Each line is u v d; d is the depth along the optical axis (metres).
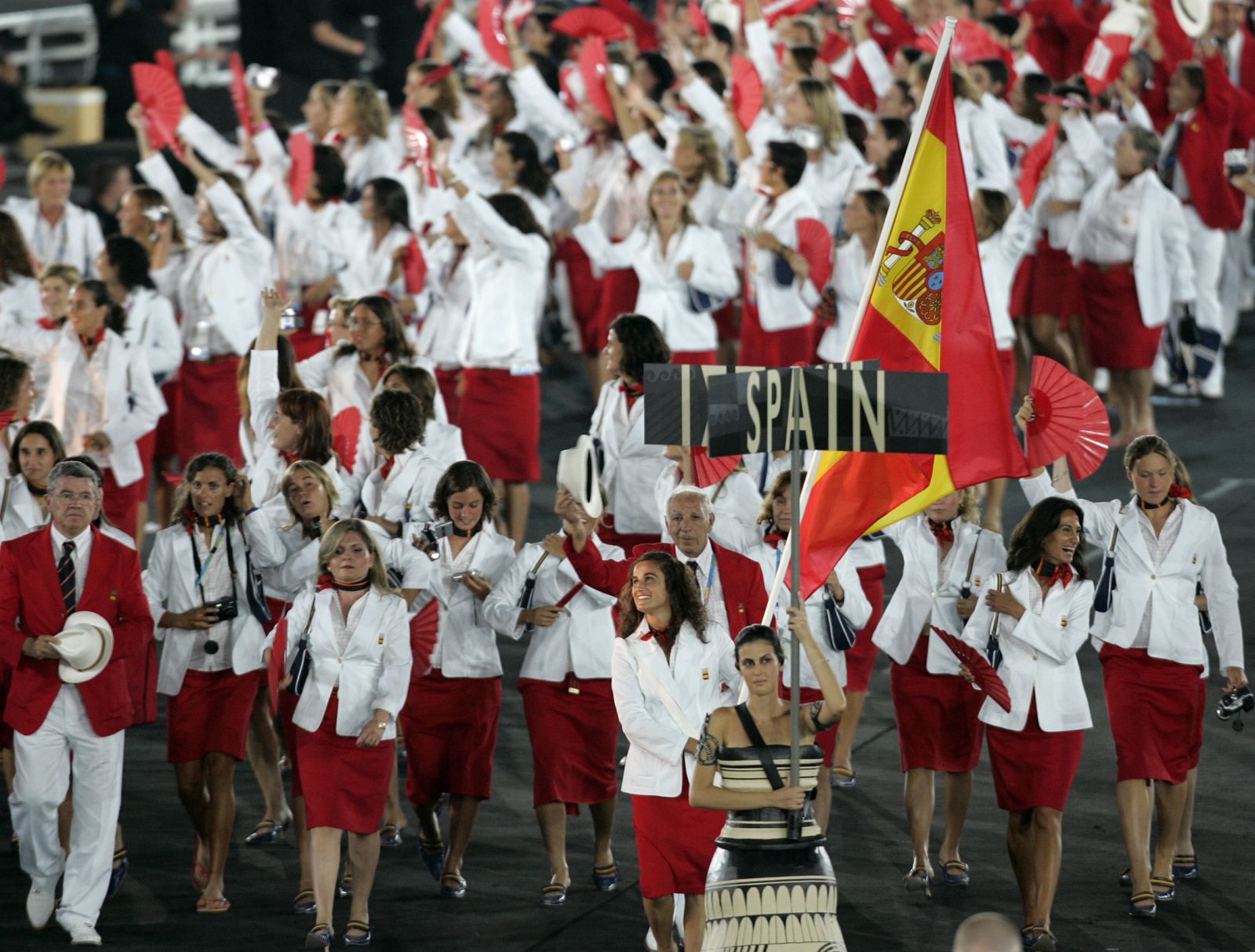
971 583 30.83
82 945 29.03
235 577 30.89
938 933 29.38
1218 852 32.59
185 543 30.91
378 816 29.09
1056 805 28.83
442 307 50.69
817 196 55.47
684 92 59.56
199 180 48.66
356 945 29.05
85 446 40.94
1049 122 56.44
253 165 57.34
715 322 60.12
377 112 58.28
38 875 29.66
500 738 38.84
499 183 59.16
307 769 28.88
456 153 59.91
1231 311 71.81
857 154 56.28
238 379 36.41
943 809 35.09
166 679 30.92
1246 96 62.56
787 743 24.19
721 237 53.28
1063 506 29.53
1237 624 30.97
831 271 48.62
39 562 29.16
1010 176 56.25
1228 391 67.25
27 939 29.36
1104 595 30.67
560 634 30.83
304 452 33.78
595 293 61.25
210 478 30.86
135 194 49.38
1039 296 60.44
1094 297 57.56
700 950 26.77
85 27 86.75
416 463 34.94
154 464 49.78
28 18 86.06
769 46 61.81
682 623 27.33
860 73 68.00
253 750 33.50
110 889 31.28
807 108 55.41
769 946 23.83
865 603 31.52
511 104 62.53
